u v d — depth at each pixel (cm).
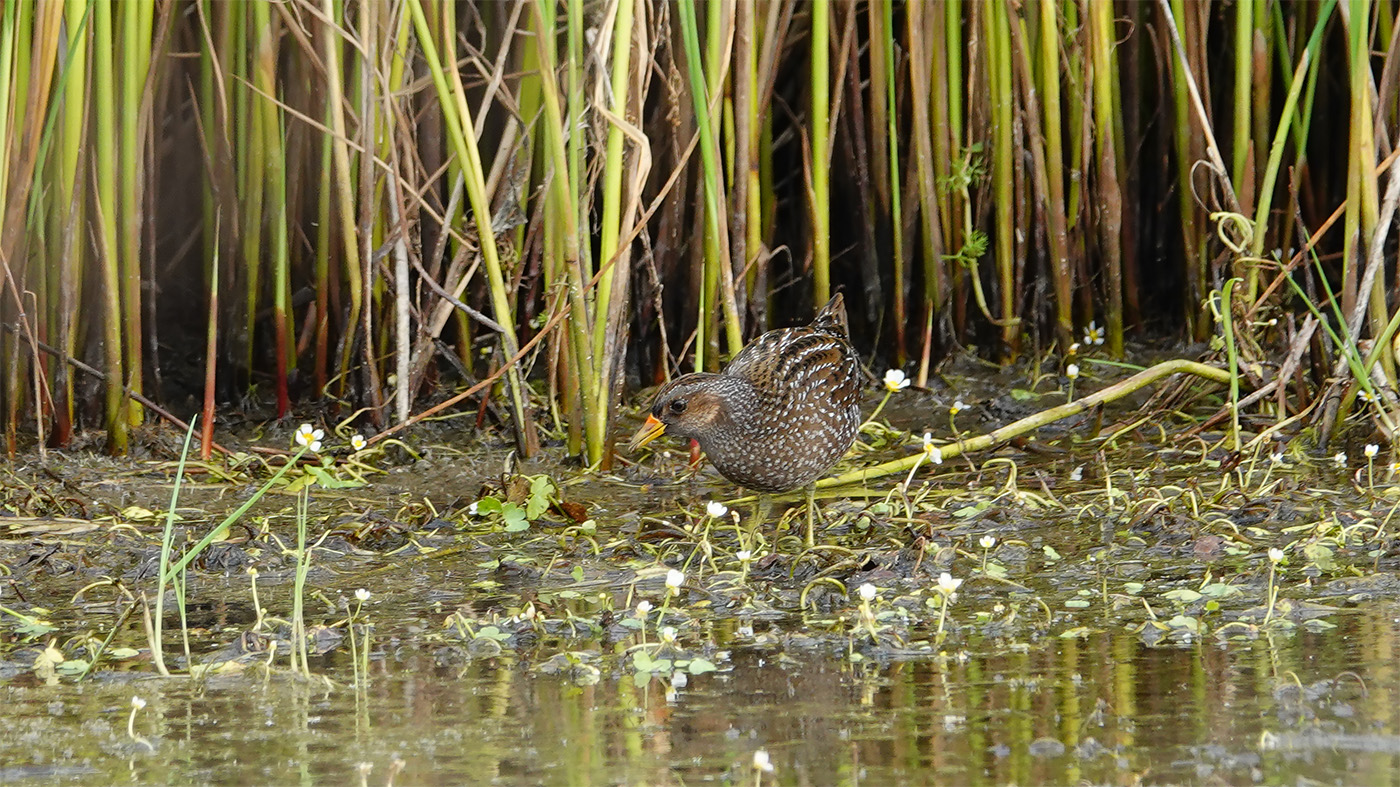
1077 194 1274
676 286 1270
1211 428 1109
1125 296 1359
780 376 922
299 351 1250
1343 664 638
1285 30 1314
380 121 1112
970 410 1225
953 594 774
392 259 1138
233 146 1208
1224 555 845
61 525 940
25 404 1148
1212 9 1359
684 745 565
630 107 1009
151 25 1067
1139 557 848
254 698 638
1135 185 1338
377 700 632
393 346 1181
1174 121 1310
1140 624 719
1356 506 916
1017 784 515
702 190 1209
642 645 693
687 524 927
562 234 1020
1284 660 648
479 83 1102
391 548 913
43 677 676
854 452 1125
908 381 1278
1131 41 1306
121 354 1101
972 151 1238
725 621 752
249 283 1208
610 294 1043
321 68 1074
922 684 633
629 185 1014
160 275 1352
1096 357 1307
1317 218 1330
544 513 964
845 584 809
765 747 560
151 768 554
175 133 1303
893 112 1244
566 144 1071
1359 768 519
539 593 809
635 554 883
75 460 1091
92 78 1066
